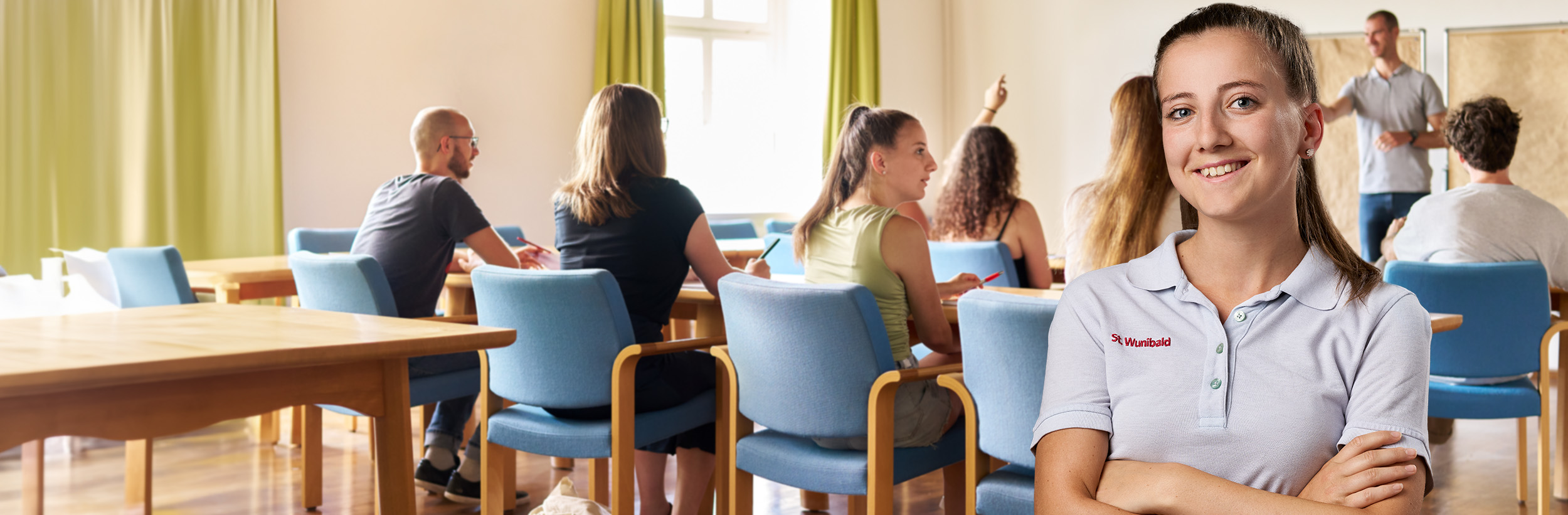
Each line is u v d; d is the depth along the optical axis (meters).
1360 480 0.94
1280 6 6.01
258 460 3.50
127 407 1.33
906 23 7.32
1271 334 1.00
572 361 2.24
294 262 2.77
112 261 3.16
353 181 5.55
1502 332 2.60
